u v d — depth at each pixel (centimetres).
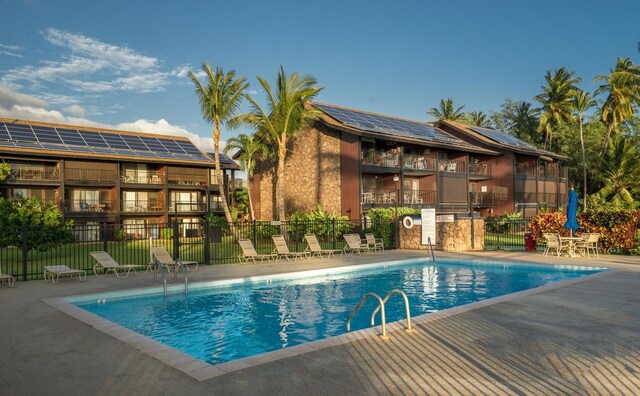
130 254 2372
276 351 645
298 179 3703
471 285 1455
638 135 6075
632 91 5462
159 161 3738
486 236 3180
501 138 4772
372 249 2378
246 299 1248
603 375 545
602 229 2011
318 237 2980
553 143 6456
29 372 582
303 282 1522
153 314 1075
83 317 895
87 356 644
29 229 1833
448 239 2319
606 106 5562
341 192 3409
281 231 2892
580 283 1212
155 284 1344
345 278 1605
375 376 546
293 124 3020
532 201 4747
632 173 4862
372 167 3472
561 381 526
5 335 766
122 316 1055
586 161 5662
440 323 802
